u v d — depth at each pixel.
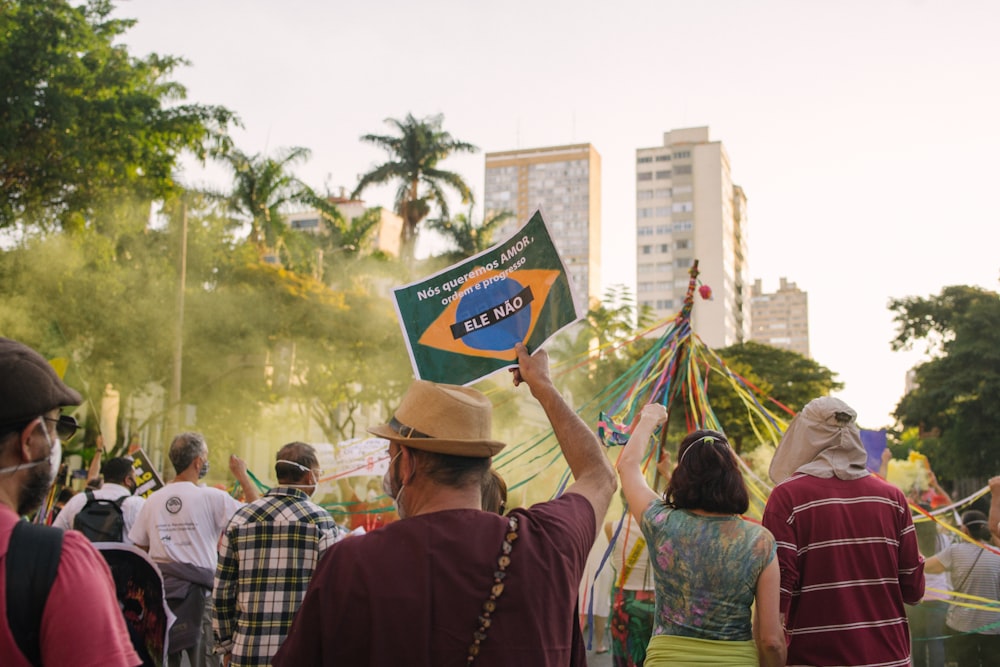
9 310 21.28
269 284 29.44
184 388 27.67
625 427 4.78
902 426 40.25
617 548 7.05
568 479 6.32
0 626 1.70
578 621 2.38
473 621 2.10
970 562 6.73
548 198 147.38
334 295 31.59
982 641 6.62
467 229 40.75
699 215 118.81
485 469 2.37
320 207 38.28
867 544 3.81
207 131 22.08
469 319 2.77
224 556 4.29
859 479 3.93
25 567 1.74
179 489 5.83
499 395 20.23
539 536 2.28
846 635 3.72
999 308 35.06
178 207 25.97
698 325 115.50
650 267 119.38
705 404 6.04
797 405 49.41
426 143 41.06
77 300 22.77
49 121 19.45
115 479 6.68
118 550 3.29
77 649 1.73
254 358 26.86
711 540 3.47
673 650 3.45
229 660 4.30
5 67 18.52
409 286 2.80
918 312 38.66
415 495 2.34
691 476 3.57
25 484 1.92
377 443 10.62
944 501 12.15
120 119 20.08
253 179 33.38
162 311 25.69
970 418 35.28
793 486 3.92
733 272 126.56
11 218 20.27
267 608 4.21
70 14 19.94
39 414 1.92
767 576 3.41
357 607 2.08
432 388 2.38
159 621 3.31
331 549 2.20
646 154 122.38
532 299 2.74
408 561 2.14
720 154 119.81
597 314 43.78
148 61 22.94
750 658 3.39
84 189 21.12
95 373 24.44
